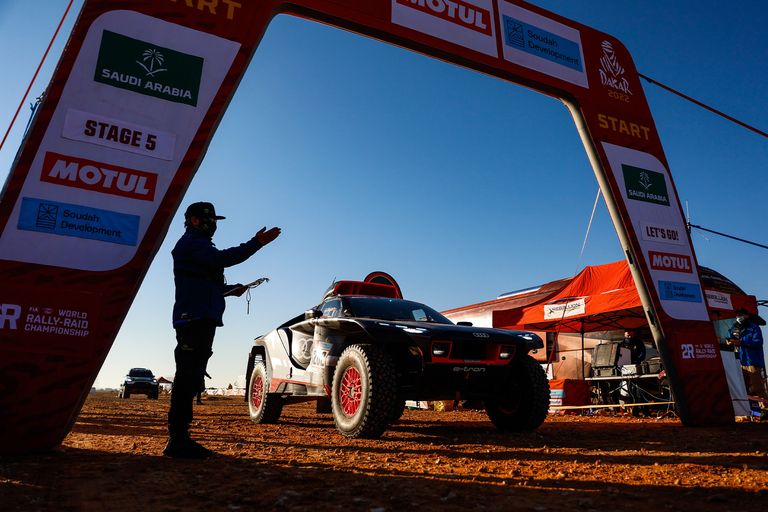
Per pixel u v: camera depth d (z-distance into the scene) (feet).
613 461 10.87
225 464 10.02
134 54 13.67
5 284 11.17
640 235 22.20
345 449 12.71
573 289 37.04
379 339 15.08
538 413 16.89
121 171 12.89
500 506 6.88
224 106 14.66
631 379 30.07
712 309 32.01
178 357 10.87
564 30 23.50
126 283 12.44
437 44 20.16
